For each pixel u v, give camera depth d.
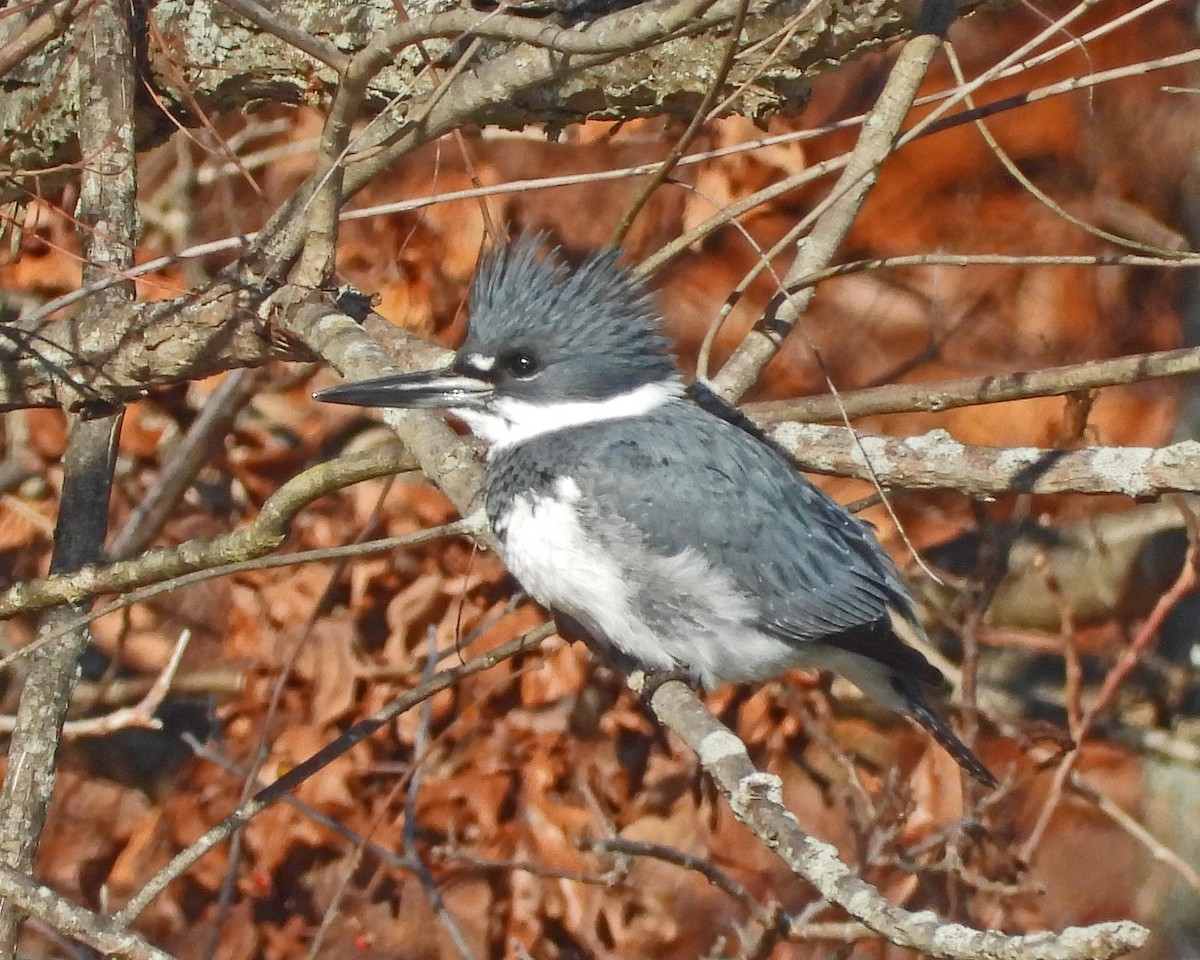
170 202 11.56
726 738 5.09
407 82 7.48
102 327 7.12
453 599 10.51
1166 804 11.58
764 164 10.89
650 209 10.82
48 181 8.21
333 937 10.19
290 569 10.74
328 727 10.43
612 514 6.75
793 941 9.80
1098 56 12.26
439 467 6.20
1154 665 11.84
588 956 9.97
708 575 6.83
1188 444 6.38
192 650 11.91
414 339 7.46
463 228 10.38
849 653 7.39
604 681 10.25
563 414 7.02
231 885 9.55
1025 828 11.48
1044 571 10.30
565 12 7.25
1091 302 12.27
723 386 7.26
